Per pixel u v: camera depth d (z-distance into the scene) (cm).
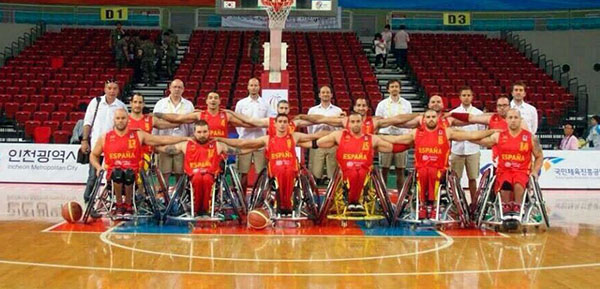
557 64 2286
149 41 1998
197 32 2317
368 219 816
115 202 820
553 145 1756
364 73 2017
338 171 824
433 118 802
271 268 566
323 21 2412
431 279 530
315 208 824
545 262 604
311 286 503
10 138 1703
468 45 2248
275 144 816
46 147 1395
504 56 2169
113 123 902
